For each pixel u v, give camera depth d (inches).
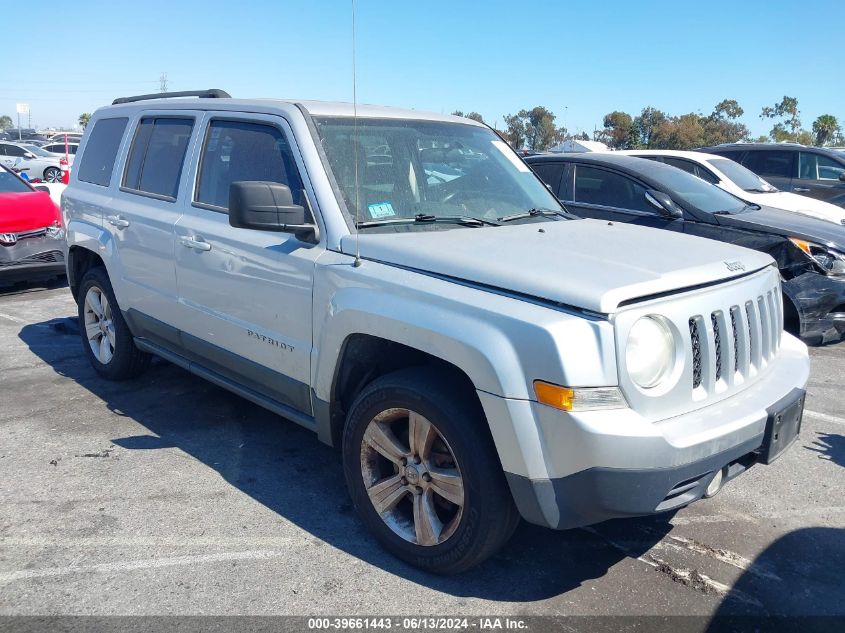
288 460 170.1
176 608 115.7
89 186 217.2
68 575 123.9
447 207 153.9
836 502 154.0
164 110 192.5
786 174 474.3
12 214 333.1
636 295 107.0
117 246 197.3
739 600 120.3
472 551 117.0
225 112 169.9
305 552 132.3
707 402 115.1
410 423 122.9
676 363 110.4
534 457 106.2
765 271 135.9
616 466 102.0
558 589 122.6
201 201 171.8
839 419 200.7
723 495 156.4
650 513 106.3
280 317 145.9
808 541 138.7
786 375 131.9
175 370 233.1
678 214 273.6
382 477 132.3
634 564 130.3
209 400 207.0
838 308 253.0
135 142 201.0
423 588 122.2
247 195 132.0
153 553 130.9
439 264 122.1
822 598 121.3
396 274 125.6
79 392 212.4
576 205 299.0
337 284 132.3
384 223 141.3
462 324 112.0
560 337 103.0
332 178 143.3
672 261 123.3
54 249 345.1
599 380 102.7
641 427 102.6
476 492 114.3
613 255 126.0
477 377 109.3
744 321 122.3
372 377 139.3
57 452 171.6
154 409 199.9
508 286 112.8
